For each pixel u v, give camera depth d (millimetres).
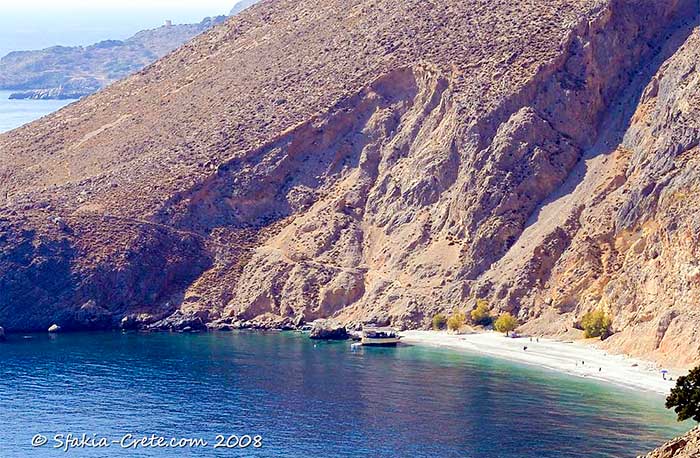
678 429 181875
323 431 184125
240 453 176000
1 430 186375
